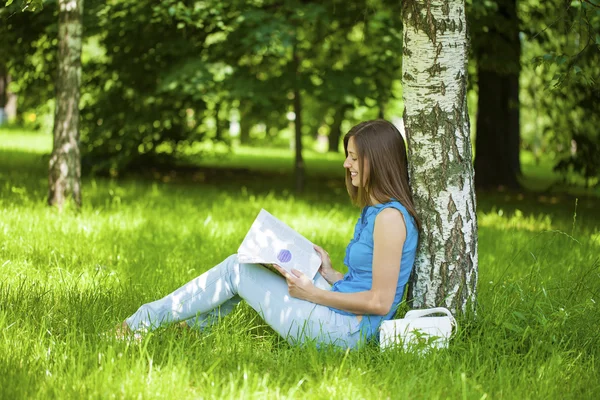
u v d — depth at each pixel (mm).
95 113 12758
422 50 3770
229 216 8320
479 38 10703
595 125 11227
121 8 10703
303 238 3730
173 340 3490
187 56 11578
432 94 3781
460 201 3832
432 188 3818
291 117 19203
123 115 12555
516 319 3842
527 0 11359
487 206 11438
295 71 11562
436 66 3756
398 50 10812
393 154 3535
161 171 14930
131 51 12125
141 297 4414
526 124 24594
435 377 3148
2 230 6125
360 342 3506
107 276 4941
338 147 31250
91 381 2941
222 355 3373
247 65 11953
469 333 3760
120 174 13648
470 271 3893
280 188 13188
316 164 21906
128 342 3418
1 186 9336
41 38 12344
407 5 3807
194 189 11664
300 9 10578
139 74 12352
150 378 3012
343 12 10969
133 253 5855
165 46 11500
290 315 3539
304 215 8703
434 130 3789
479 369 3309
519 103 14992
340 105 11703
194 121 13445
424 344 3436
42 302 4062
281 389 3074
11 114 31281
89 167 12875
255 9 10734
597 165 11438
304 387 3123
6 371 3016
